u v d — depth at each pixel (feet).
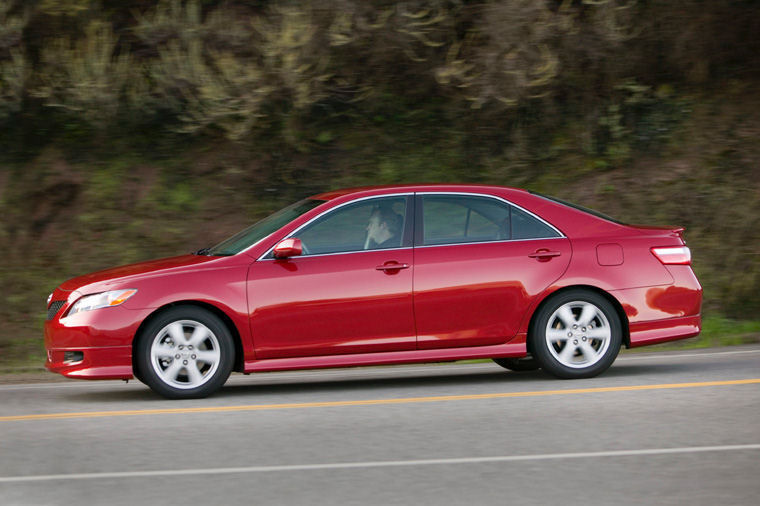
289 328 32.86
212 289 32.45
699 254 57.31
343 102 66.74
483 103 64.28
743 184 61.57
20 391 36.50
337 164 63.93
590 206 61.41
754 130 65.31
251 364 32.76
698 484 20.43
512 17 62.34
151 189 61.00
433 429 26.63
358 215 34.12
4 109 62.54
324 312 32.96
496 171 64.44
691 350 45.55
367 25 62.85
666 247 35.32
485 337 33.99
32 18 62.28
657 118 67.00
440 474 21.56
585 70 67.77
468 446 24.39
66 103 62.39
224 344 32.60
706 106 67.62
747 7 69.36
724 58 69.97
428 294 33.55
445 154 65.10
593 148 65.57
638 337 34.83
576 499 19.39
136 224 58.80
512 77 62.34
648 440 24.68
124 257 56.75
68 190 60.44
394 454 23.65
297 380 38.63
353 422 27.91
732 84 69.10
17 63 61.11
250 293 32.65
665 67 69.92
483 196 34.86
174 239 58.08
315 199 35.53
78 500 19.94
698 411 28.48
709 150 64.34
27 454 24.45
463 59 65.10
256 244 33.35
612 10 65.51
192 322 32.55
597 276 34.55
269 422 28.14
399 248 33.81
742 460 22.44
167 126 64.75
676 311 35.09
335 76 65.92
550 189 63.10
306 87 60.54
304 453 23.94
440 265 33.76
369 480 21.12
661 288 34.96
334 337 33.09
